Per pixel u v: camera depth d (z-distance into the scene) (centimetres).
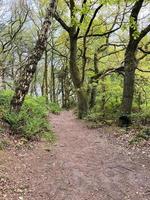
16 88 1248
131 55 1599
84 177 874
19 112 1247
